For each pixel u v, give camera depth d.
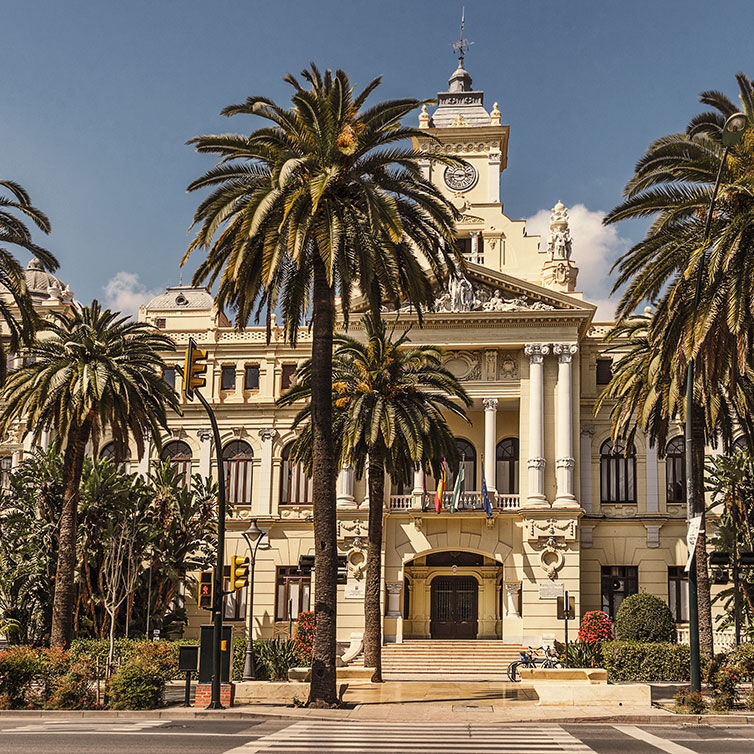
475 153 64.75
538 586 54.91
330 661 30.56
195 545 55.00
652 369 37.38
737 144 28.25
